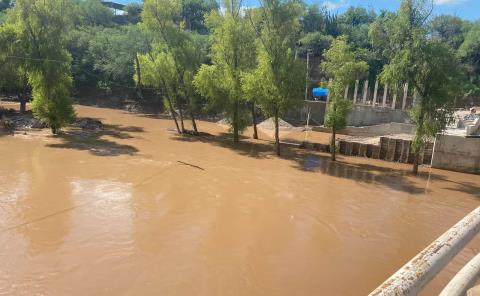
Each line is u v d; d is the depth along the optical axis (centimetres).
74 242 1322
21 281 1077
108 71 5488
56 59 3056
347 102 2839
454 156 2844
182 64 3547
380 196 2144
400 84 2567
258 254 1348
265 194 2027
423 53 2386
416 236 1606
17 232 1363
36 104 3072
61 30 3136
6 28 3188
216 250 1352
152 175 2200
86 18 7694
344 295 1140
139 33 5472
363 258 1379
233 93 3262
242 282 1162
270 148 3341
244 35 3253
